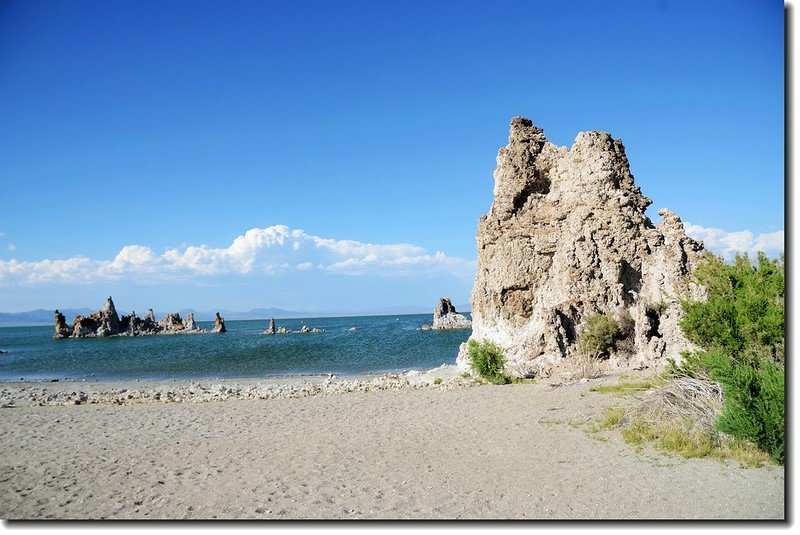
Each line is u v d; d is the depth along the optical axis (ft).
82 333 469.16
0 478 46.93
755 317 61.67
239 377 153.79
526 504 37.40
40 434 65.77
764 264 68.80
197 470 48.21
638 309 106.93
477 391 88.02
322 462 49.39
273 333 492.13
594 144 121.39
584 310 112.57
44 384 146.20
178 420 73.20
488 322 127.65
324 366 179.93
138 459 52.75
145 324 531.91
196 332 541.75
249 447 56.44
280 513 37.04
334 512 36.91
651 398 57.11
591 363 101.30
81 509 38.93
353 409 77.00
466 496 39.34
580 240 115.55
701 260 98.73
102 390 126.72
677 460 44.39
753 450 44.39
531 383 95.30
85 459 53.11
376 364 182.91
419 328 492.13
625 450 48.03
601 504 36.63
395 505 37.99
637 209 119.65
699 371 59.47
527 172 127.65
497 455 49.75
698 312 64.54
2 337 539.70
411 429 61.98
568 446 50.80
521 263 122.93
